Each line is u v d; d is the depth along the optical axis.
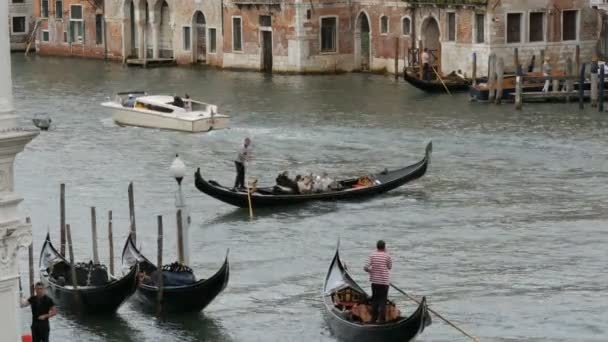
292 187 61.28
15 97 100.75
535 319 44.66
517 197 62.16
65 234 51.31
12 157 27.33
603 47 104.44
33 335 40.66
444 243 54.19
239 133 82.12
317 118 87.12
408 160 72.25
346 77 110.19
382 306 41.72
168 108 83.81
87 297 44.50
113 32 128.12
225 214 60.00
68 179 68.25
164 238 55.91
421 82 98.12
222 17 117.94
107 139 80.62
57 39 135.12
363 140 78.44
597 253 52.09
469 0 101.25
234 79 110.19
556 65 103.19
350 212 59.94
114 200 63.16
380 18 110.94
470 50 102.62
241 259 52.59
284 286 48.88
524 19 101.88
